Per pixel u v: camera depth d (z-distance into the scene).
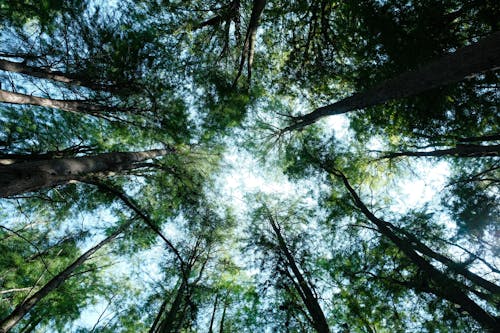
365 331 10.95
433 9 7.18
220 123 11.99
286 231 14.60
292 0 10.31
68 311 11.98
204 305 14.02
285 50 12.04
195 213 12.69
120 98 9.55
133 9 9.13
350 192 12.95
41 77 7.86
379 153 13.09
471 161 10.64
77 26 7.85
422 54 7.55
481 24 7.42
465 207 8.84
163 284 13.65
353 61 10.15
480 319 6.24
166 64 10.00
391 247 10.99
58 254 11.01
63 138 10.02
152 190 12.49
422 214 10.27
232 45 11.45
